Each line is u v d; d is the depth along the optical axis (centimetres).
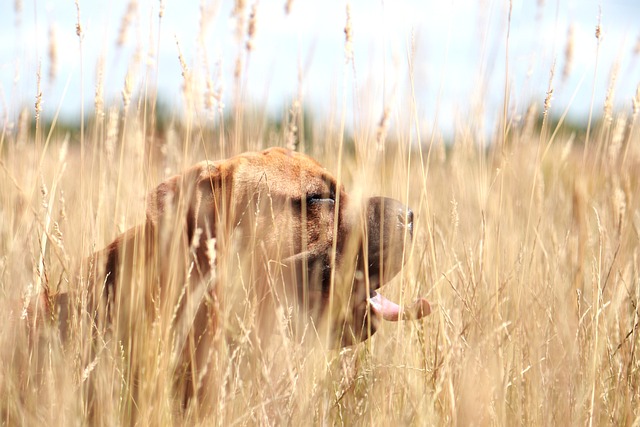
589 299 463
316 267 435
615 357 421
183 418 373
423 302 417
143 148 447
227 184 428
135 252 375
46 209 405
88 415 359
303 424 363
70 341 369
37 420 347
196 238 361
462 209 563
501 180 457
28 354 378
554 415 371
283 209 431
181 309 386
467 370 372
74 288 397
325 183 454
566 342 392
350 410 393
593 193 562
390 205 448
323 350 392
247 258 404
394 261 442
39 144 425
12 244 412
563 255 493
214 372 369
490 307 421
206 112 454
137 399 375
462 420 360
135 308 378
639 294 456
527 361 410
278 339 421
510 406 382
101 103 433
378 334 445
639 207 535
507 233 469
